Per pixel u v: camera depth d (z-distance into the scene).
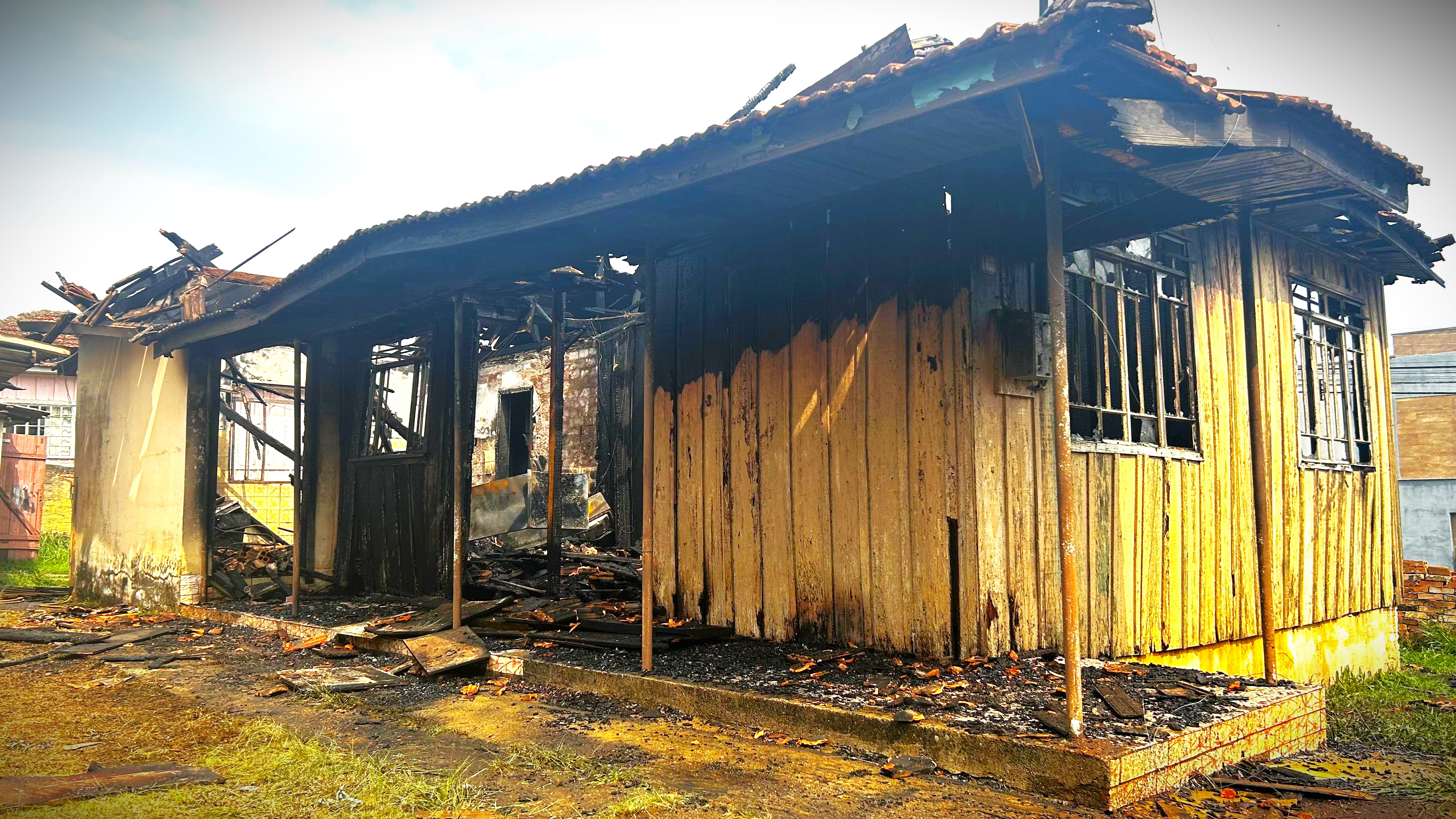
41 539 18.48
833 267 6.16
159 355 9.91
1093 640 5.93
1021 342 5.45
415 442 9.44
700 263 7.11
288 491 14.74
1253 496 7.54
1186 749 4.05
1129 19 3.45
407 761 4.26
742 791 3.84
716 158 4.91
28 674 6.65
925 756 4.21
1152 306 6.77
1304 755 4.78
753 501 6.55
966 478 5.32
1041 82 3.73
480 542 12.64
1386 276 9.85
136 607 10.28
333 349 10.45
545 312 12.18
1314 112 4.64
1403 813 3.84
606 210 5.55
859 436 5.91
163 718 5.17
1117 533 6.20
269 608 9.07
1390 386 9.83
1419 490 14.58
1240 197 5.50
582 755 4.34
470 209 6.09
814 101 4.34
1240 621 7.25
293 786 3.80
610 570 10.76
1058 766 3.81
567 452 16.36
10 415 16.86
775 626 6.33
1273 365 7.91
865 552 5.84
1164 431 6.71
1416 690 8.02
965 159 4.76
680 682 5.29
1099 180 5.48
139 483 10.48
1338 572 8.56
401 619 7.79
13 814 3.32
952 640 5.35
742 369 6.70
